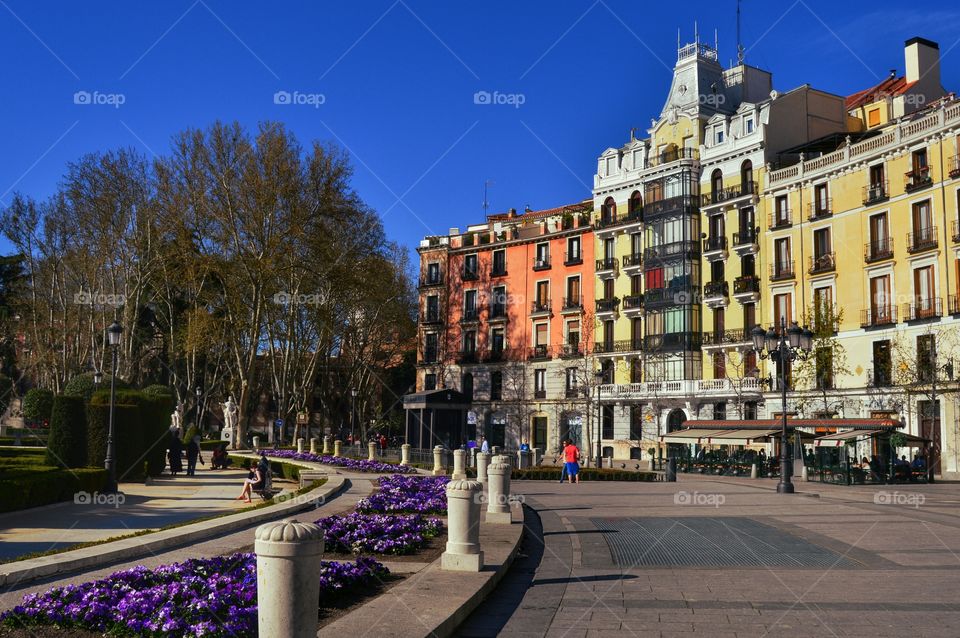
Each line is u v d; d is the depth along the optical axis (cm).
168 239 5306
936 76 5584
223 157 4928
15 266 6675
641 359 6047
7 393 6512
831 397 4791
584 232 6662
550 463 5959
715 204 5694
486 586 915
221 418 8094
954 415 4162
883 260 4584
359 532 1189
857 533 1502
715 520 1731
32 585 889
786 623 784
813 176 5047
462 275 7494
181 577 852
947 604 866
